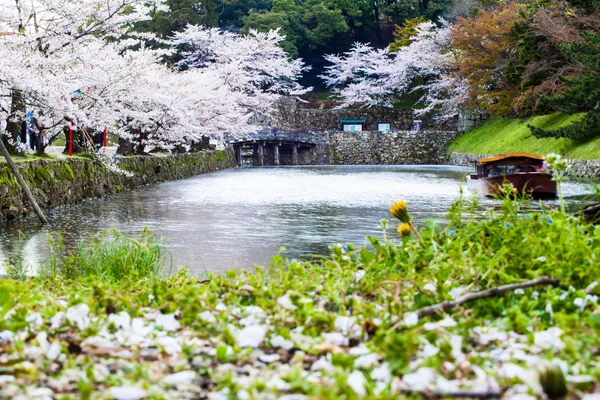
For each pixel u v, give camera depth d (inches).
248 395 84.4
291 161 2333.9
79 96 847.1
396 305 120.8
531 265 150.2
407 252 178.1
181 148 1636.3
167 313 133.7
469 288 141.6
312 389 84.3
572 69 1349.7
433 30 2450.8
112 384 90.8
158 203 790.5
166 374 98.3
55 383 91.2
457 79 1927.9
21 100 725.9
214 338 115.5
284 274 160.4
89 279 211.5
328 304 136.6
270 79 2354.8
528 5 1577.3
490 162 888.9
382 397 78.9
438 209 692.1
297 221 610.2
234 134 1945.1
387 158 2361.0
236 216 651.5
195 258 415.5
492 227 182.9
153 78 1149.1
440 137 2335.1
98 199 847.1
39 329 119.5
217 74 1925.4
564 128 1182.3
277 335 113.7
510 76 1595.7
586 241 152.9
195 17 2464.3
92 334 113.2
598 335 103.7
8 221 606.5
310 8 2886.3
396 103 2691.9
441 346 97.3
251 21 2719.0
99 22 790.5
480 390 84.1
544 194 810.2
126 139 1200.2
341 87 2878.9
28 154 803.4
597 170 1085.1
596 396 75.0
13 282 165.9
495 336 110.7
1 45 688.4
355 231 540.7
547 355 97.1
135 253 275.7
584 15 1330.0
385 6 2896.2
